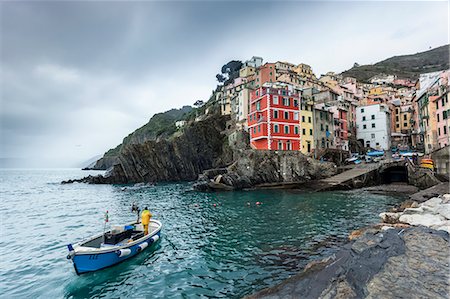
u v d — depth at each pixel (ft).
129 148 253.85
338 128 200.03
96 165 644.27
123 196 149.79
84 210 108.06
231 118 258.16
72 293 36.88
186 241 56.95
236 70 401.49
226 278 38.40
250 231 62.39
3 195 173.06
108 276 41.11
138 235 52.85
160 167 250.98
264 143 163.53
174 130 360.69
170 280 38.83
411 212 53.67
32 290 38.24
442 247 27.68
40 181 333.42
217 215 83.41
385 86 340.18
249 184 145.59
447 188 88.84
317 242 51.78
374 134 226.38
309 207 88.74
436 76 182.29
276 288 25.80
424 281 21.43
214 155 251.19
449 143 128.98
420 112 183.21
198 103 438.81
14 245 60.59
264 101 164.86
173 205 108.68
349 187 127.65
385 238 31.48
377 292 20.68
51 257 51.83
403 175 151.43
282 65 295.07
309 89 224.74
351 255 28.76
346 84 290.97
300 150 168.86
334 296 21.36
